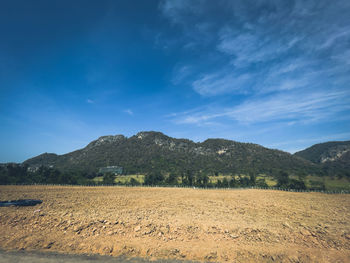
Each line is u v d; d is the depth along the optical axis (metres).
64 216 18.66
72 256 12.50
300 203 36.94
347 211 28.42
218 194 50.50
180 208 27.05
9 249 13.24
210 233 15.52
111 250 13.22
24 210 23.17
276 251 13.16
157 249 13.22
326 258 12.70
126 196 43.00
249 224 18.64
